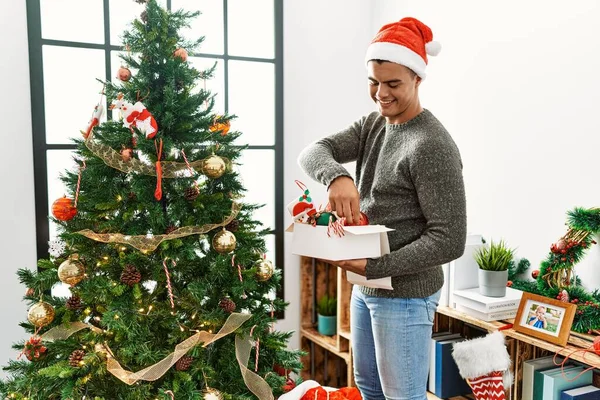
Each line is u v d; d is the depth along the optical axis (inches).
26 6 84.7
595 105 67.0
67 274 49.1
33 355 52.2
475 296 72.2
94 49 91.4
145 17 51.4
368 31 111.7
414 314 52.6
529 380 66.5
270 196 107.0
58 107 89.7
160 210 50.5
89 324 52.3
